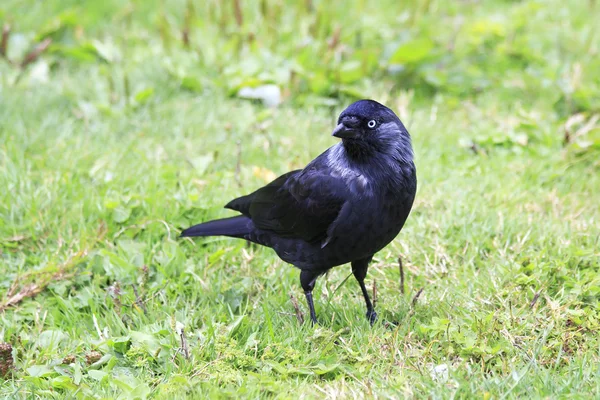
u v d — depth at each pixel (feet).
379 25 52.95
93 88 46.24
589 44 49.96
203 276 31.76
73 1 56.03
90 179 37.65
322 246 27.78
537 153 40.70
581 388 23.53
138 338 26.78
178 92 46.83
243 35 51.83
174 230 34.04
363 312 29.35
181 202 35.04
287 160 40.24
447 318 28.35
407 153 27.20
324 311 29.53
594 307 28.14
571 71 48.08
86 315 29.68
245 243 33.78
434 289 30.53
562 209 35.58
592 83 47.21
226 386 24.73
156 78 47.39
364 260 28.76
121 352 27.04
